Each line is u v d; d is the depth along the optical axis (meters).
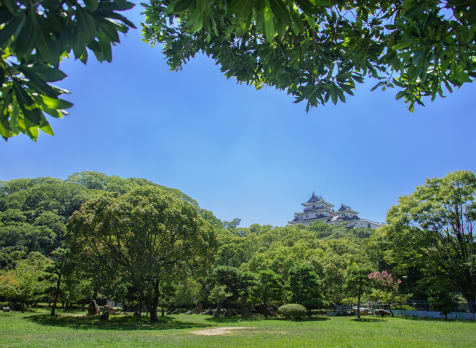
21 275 26.34
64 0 1.75
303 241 40.03
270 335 13.12
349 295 26.86
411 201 27.42
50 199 51.22
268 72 4.42
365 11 3.70
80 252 19.89
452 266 24.58
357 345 10.12
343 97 3.84
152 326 17.88
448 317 24.47
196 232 21.62
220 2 1.79
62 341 10.70
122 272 19.95
